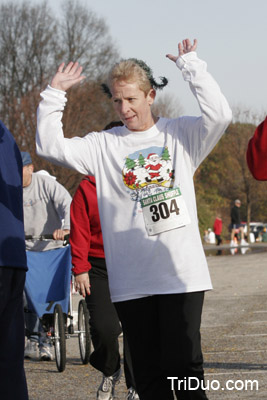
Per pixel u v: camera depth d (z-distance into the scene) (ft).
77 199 20.25
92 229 20.45
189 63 14.60
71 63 15.30
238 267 77.00
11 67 185.06
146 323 14.62
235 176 200.64
